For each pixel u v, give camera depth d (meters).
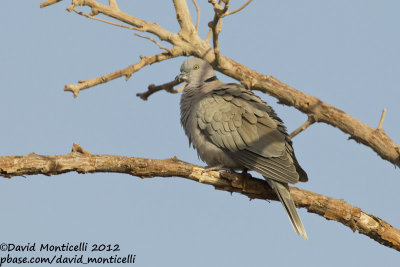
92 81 10.47
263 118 11.12
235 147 10.95
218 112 11.29
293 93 12.26
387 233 9.92
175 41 12.34
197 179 9.75
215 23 10.93
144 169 9.20
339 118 11.75
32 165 8.46
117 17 11.98
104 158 8.94
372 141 11.43
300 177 11.49
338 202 9.96
